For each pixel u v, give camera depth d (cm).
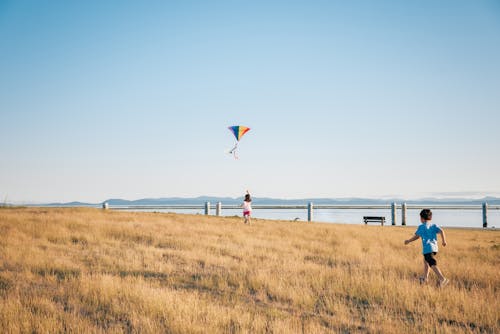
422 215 905
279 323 611
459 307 723
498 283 912
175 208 3116
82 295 755
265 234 1822
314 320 667
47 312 641
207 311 662
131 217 2275
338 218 5138
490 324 639
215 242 1502
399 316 693
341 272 988
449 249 1456
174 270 1029
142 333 576
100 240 1448
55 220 1833
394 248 1518
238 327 609
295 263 1102
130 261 1112
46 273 931
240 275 962
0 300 687
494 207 2725
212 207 3095
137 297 727
